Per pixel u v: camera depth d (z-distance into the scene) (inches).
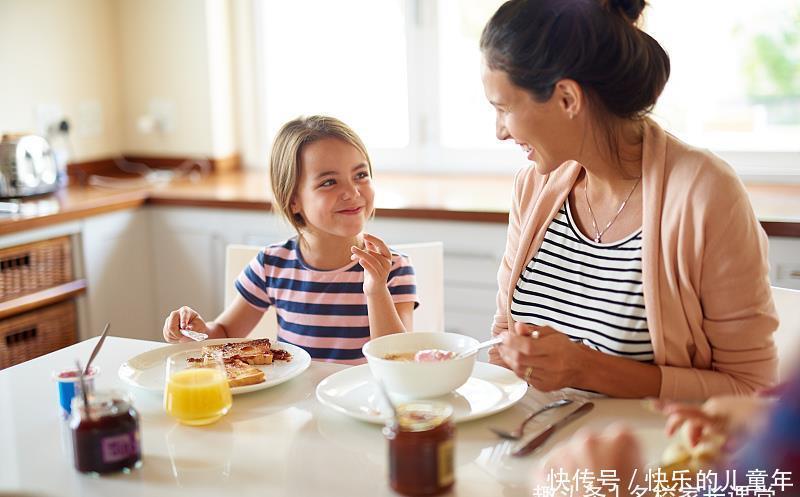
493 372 54.6
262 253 74.1
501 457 43.3
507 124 54.4
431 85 124.9
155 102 135.9
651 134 54.3
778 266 86.4
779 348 59.4
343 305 70.5
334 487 40.5
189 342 60.7
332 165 68.4
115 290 114.1
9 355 100.7
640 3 52.4
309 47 131.8
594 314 56.2
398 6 124.8
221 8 132.3
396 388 49.7
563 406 49.6
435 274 79.7
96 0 132.1
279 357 58.4
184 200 114.0
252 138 137.4
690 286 51.7
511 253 62.7
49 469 43.4
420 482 39.0
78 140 131.0
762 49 107.5
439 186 116.4
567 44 50.2
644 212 53.2
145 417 50.0
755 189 104.6
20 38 120.1
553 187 59.2
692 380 50.7
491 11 120.0
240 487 40.7
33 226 100.0
